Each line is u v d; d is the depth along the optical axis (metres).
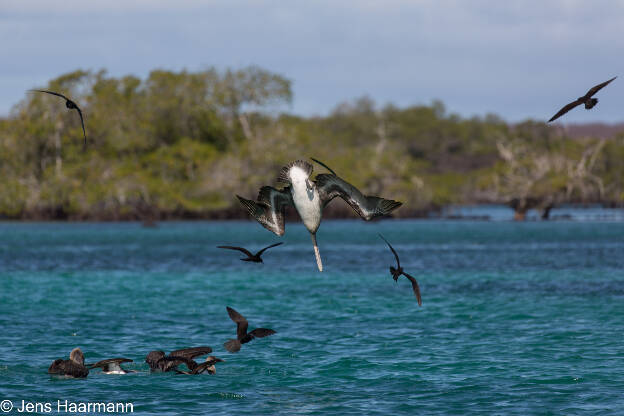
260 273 49.75
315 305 33.69
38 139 138.38
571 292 37.84
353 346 24.02
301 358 22.34
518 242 83.12
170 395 18.34
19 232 109.44
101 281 45.16
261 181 139.00
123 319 29.75
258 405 17.42
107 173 138.62
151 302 35.06
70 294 38.44
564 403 17.41
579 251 68.38
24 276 48.38
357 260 60.31
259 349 23.59
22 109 138.75
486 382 19.39
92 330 27.14
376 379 19.81
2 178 138.38
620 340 24.61
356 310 31.98
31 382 19.48
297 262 58.84
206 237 98.00
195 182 144.62
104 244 83.06
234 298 36.41
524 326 27.59
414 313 31.05
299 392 18.61
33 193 137.88
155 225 127.31
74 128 140.50
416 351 23.19
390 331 26.73
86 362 22.09
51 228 120.94
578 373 20.20
